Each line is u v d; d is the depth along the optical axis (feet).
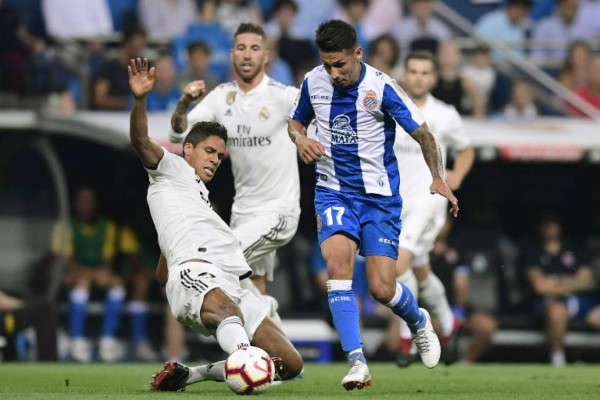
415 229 136.26
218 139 97.04
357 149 95.86
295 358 94.48
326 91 95.66
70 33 215.72
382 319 191.21
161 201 94.79
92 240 194.49
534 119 210.79
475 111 209.36
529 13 230.89
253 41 113.29
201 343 186.50
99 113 196.44
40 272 184.44
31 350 177.58
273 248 115.03
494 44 216.74
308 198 201.77
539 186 209.87
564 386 110.63
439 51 207.21
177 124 111.14
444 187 92.53
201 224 94.07
